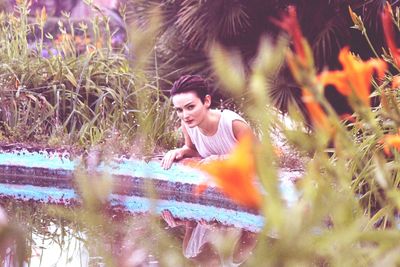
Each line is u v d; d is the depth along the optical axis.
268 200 0.65
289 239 0.66
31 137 5.84
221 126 4.49
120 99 5.74
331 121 0.88
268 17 5.64
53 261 2.62
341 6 5.46
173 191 4.79
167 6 5.96
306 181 0.80
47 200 4.45
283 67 4.74
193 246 3.14
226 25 5.63
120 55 6.47
